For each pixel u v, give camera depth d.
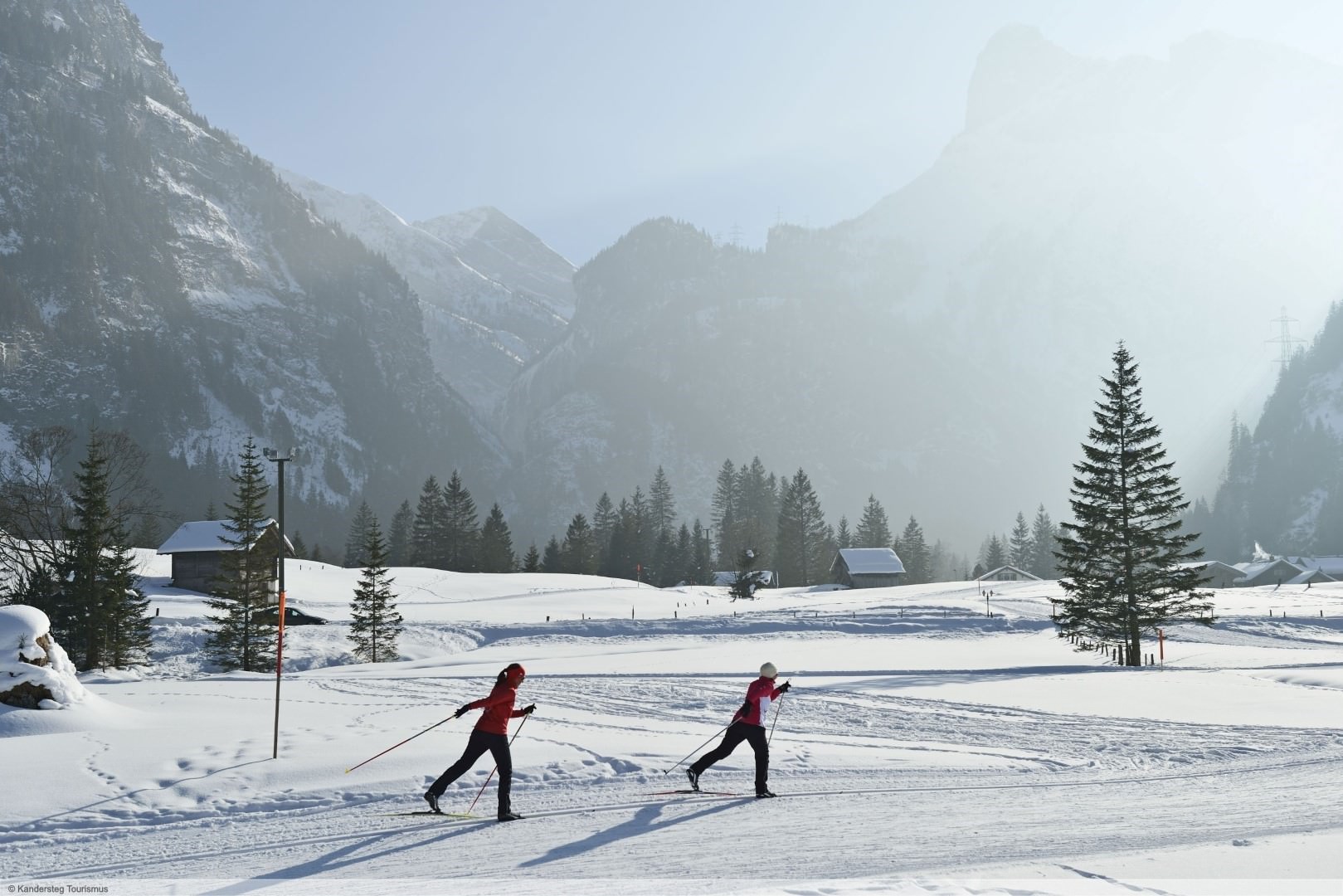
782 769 14.81
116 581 48.50
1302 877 7.14
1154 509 45.38
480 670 37.12
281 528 16.75
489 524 147.50
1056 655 44.50
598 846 9.70
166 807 12.50
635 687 28.72
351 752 15.77
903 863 8.47
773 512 176.25
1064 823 10.31
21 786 13.51
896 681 30.62
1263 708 22.78
